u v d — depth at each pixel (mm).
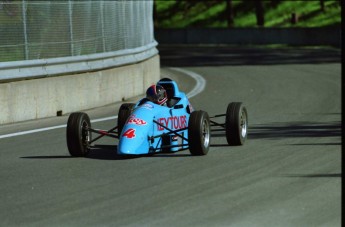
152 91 27141
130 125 25469
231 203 19312
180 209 18750
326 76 62969
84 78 42250
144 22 55719
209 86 57000
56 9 40969
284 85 56406
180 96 28219
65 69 40625
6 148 29281
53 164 25422
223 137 31500
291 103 44906
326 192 20469
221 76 66000
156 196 20203
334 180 22047
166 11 183375
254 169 23891
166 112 26750
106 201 19750
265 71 70188
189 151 27625
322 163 24891
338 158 25828
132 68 49000
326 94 49344
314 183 21656
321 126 34812
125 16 50219
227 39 128125
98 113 40938
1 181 22859
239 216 18016
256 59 87312
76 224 17516
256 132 33062
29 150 28656
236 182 21891
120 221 17703
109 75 45125
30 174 23812
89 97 42750
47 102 38906
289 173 23188
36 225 17516
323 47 109438
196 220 17688
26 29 38469
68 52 41844
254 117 38719
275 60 84562
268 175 22906
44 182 22469
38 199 20219
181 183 21844
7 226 17500
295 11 155750
